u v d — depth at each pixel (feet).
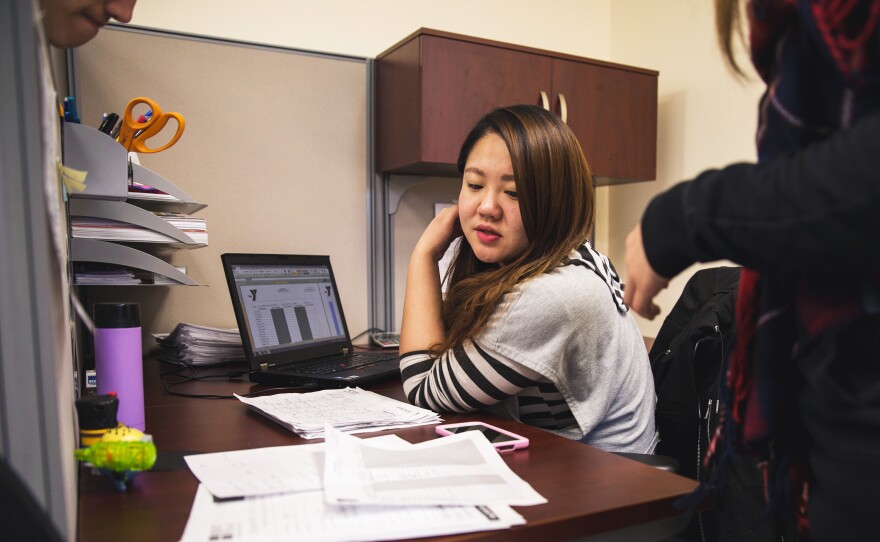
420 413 3.10
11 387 1.40
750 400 1.75
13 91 1.39
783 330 1.64
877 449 1.42
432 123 5.60
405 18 6.99
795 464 1.73
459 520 1.77
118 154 3.39
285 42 6.43
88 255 3.84
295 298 4.98
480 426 2.87
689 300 4.24
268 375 4.15
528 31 7.69
